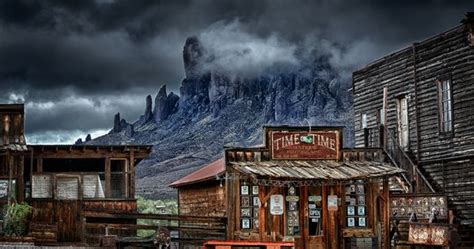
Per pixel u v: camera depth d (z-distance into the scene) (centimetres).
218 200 3284
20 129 3359
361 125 4138
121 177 3738
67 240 3075
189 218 3062
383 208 3112
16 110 3338
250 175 2855
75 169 4216
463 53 3234
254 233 3002
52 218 3105
